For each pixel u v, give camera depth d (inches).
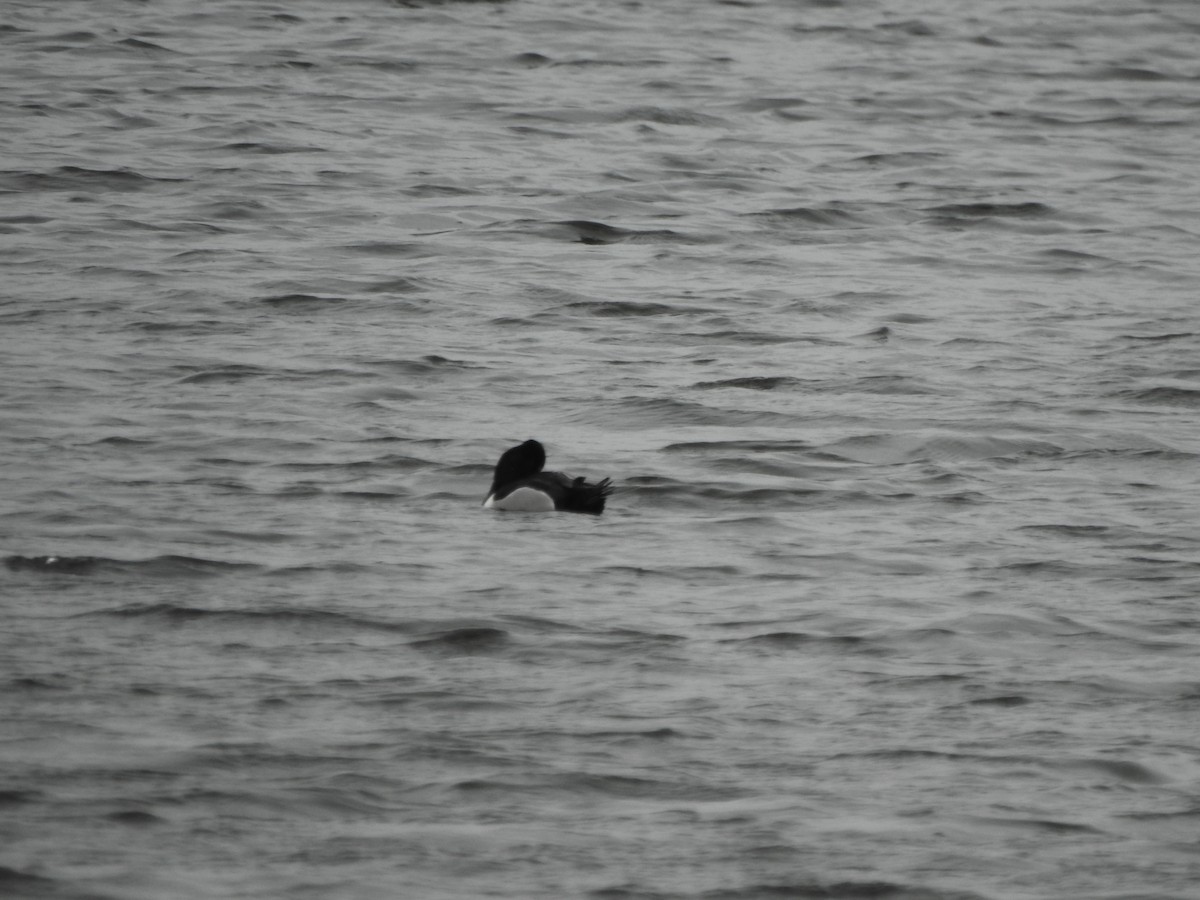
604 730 1569.9
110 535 2071.9
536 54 6309.1
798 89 6013.8
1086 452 2603.3
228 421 2610.7
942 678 1712.6
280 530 2117.4
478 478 2377.0
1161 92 6264.8
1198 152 5398.6
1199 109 6013.8
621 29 6875.0
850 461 2534.5
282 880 1282.0
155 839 1336.1
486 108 5487.2
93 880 1266.0
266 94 5487.2
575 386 2906.0
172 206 4183.1
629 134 5290.4
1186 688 1700.3
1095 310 3607.3
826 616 1882.4
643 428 2682.1
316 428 2596.0
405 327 3267.7
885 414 2778.1
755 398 2861.7
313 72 5841.5
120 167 4510.3
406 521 2177.7
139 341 3070.9
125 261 3661.4
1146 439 2672.2
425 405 2758.4
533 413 2741.1
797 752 1536.7
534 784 1457.9
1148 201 4751.5
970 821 1412.4
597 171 4813.0
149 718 1558.8
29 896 1237.7
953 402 2864.2
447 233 4082.2
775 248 4119.1
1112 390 2962.6
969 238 4296.3
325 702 1611.7
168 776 1441.9
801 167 5000.0
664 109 5590.6
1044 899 1291.8
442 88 5718.5
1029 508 2316.7
